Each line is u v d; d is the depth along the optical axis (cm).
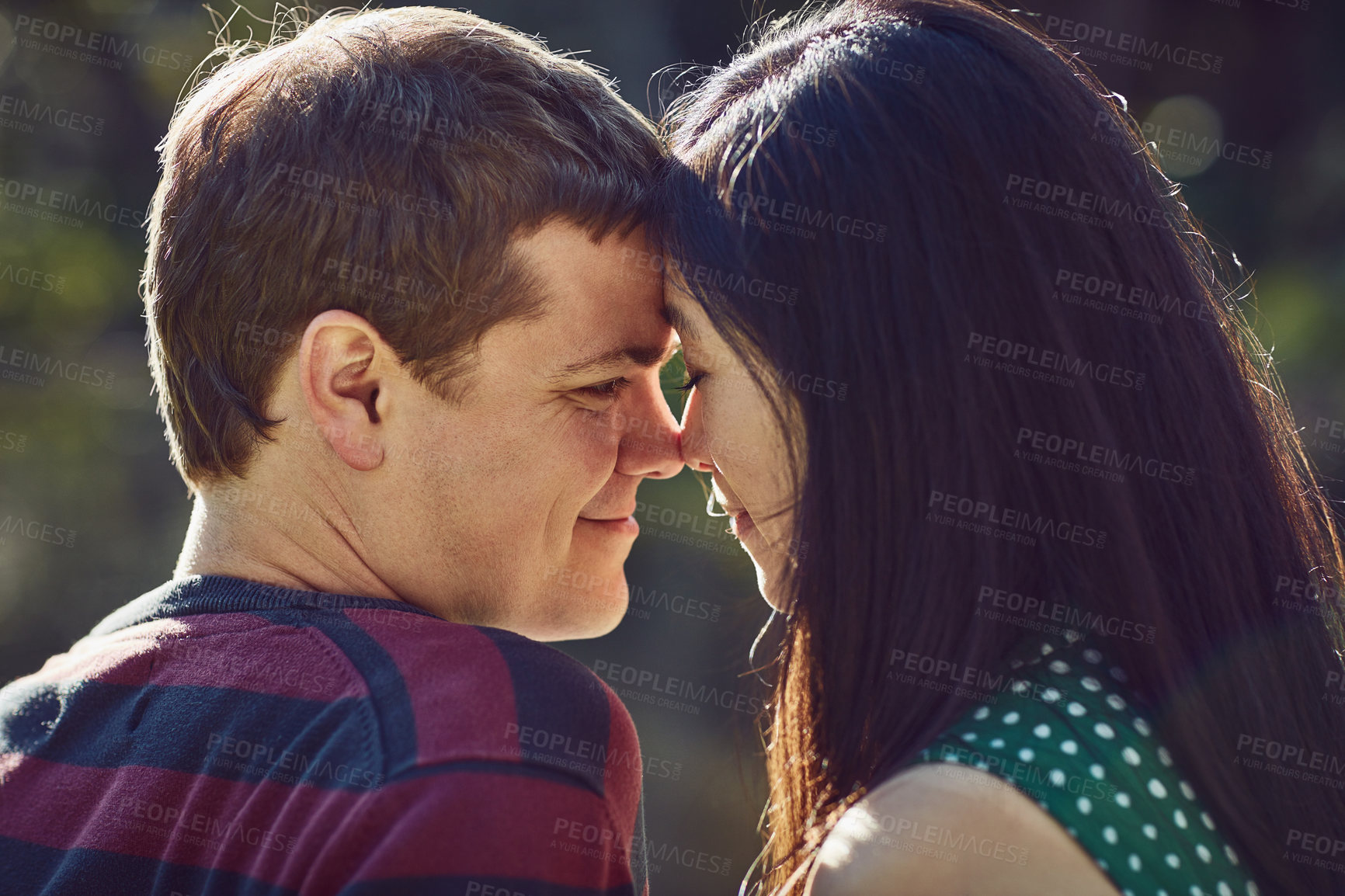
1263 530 114
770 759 151
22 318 680
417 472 118
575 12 692
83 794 104
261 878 91
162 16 714
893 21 118
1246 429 117
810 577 112
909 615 106
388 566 121
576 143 121
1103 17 743
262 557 119
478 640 104
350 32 123
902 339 107
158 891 96
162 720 103
